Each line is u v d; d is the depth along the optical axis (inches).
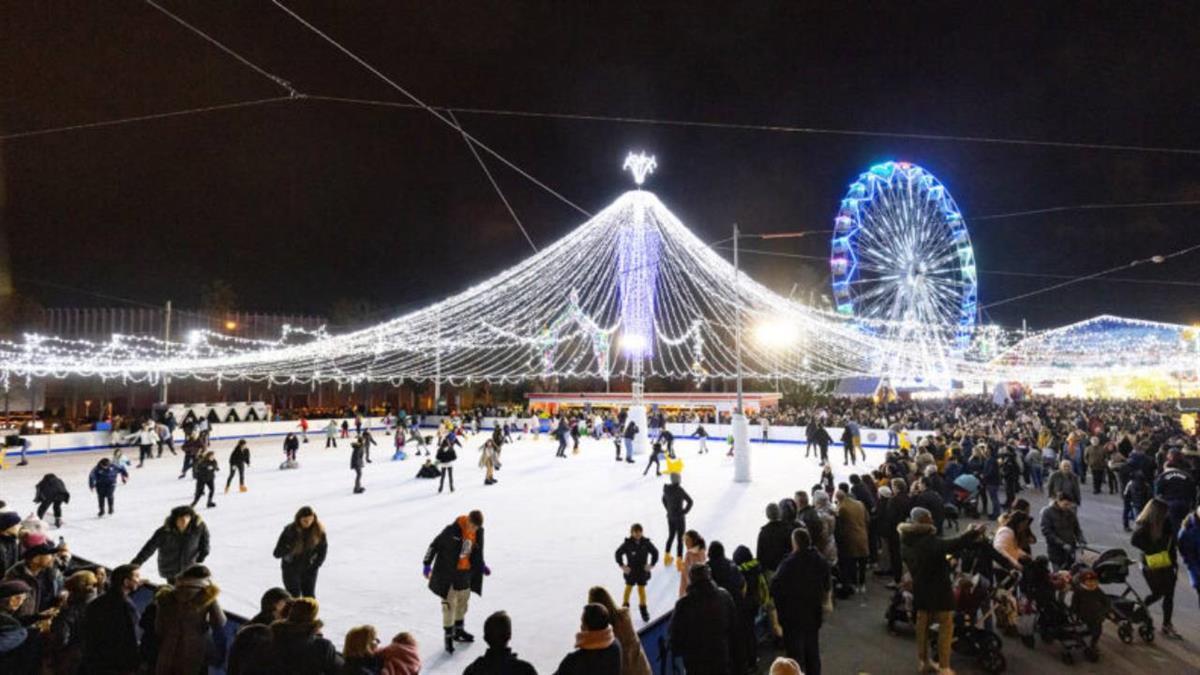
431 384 2113.7
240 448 692.1
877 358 1321.4
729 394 1614.2
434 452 1117.7
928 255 1355.8
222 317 1801.2
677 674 241.6
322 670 170.6
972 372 1587.1
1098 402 1780.3
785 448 1206.3
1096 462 669.3
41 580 248.5
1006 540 316.2
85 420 1440.7
